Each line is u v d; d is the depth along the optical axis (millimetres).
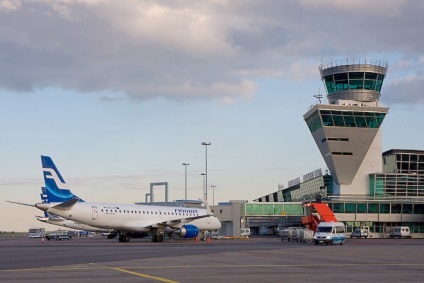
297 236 80438
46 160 72125
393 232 114875
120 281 22766
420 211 120562
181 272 27078
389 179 117438
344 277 24828
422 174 119812
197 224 87938
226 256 40812
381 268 30094
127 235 81938
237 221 119125
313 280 23453
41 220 84500
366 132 114312
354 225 117188
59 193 72875
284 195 153625
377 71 114000
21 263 33031
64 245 65750
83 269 28625
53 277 24375
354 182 116500
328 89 117500
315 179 127438
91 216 74750
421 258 39344
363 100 114438
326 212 84438
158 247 57812
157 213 81938
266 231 144125
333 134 113562
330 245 66375
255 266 31094
